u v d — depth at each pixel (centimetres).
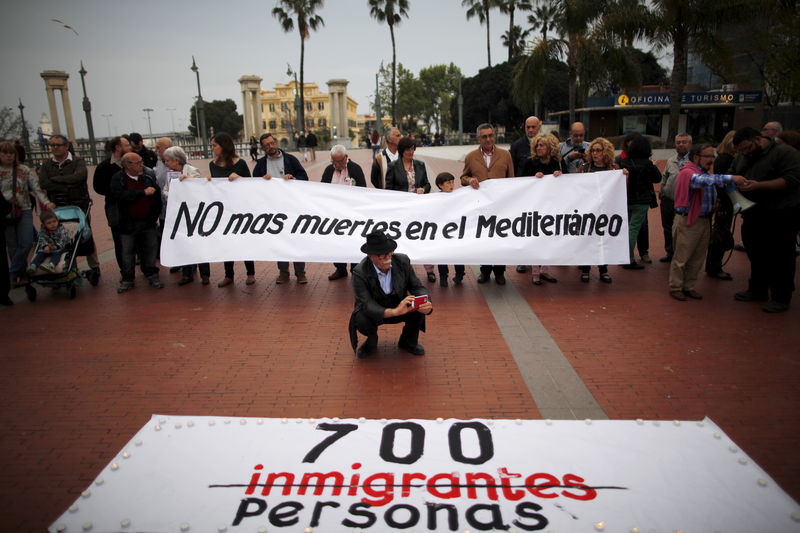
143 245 761
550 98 4516
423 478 342
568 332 577
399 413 423
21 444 395
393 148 773
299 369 502
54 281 702
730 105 3350
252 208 723
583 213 709
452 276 805
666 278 766
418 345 530
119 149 758
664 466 350
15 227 748
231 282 776
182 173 750
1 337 588
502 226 709
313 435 386
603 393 448
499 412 422
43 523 319
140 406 442
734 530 301
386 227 711
